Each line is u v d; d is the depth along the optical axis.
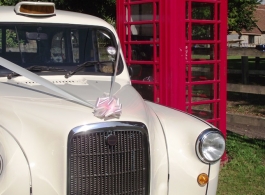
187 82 5.71
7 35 4.28
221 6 5.89
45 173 3.11
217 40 5.95
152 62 5.76
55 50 4.39
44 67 4.23
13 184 3.00
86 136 3.12
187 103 5.73
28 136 3.17
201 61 5.79
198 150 3.57
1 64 3.76
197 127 3.71
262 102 11.50
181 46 5.53
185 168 3.56
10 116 3.24
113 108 3.19
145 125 3.32
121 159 3.22
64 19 4.55
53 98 3.49
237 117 6.82
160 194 3.50
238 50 10.65
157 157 3.53
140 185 3.33
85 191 3.15
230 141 7.00
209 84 5.99
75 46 4.50
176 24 5.47
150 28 5.82
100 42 4.66
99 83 4.20
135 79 5.97
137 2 5.88
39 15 4.44
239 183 5.55
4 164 3.02
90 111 3.27
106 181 3.19
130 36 6.07
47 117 3.23
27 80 4.03
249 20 24.53
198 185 3.56
